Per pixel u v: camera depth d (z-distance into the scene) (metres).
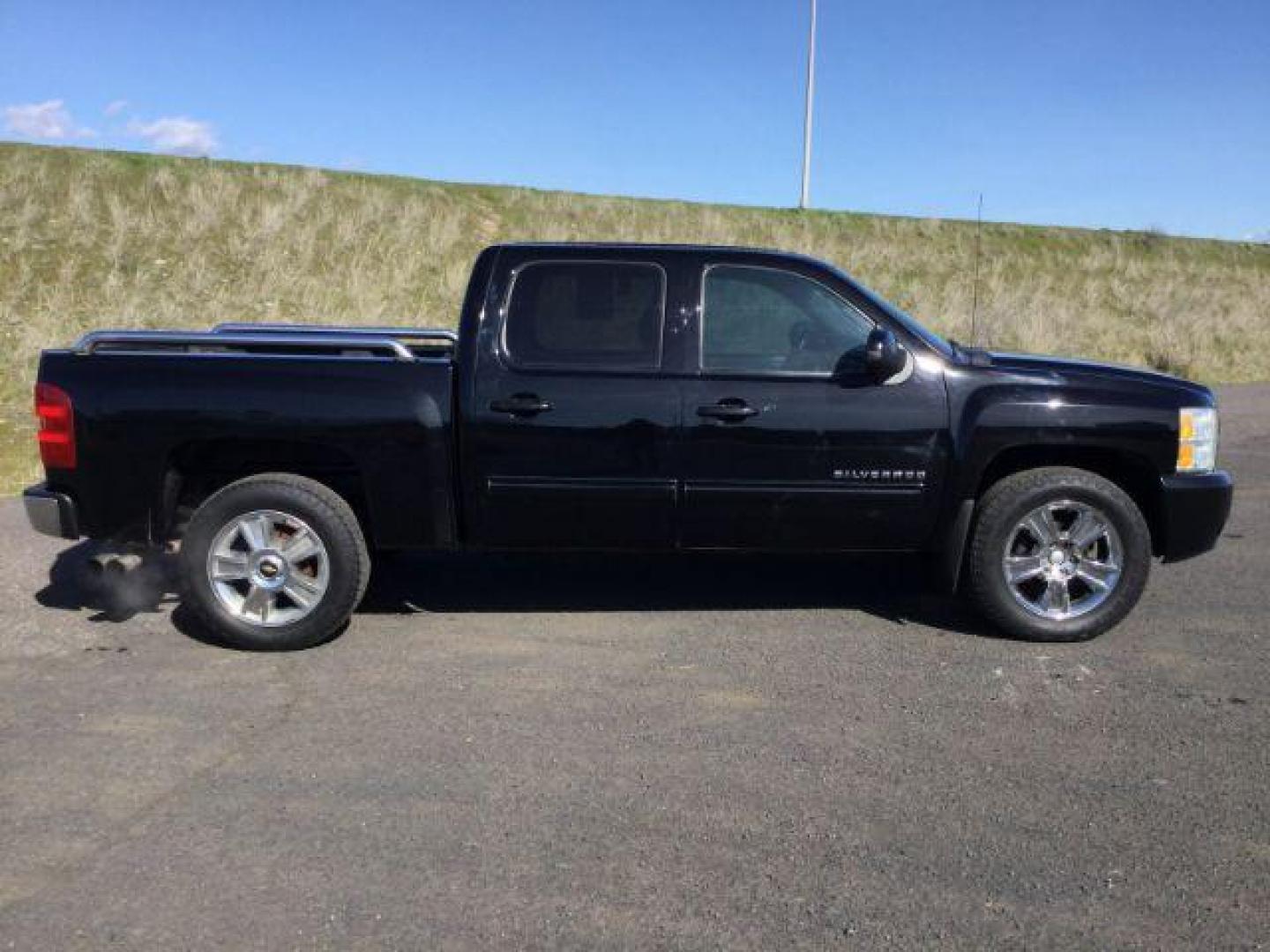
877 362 5.16
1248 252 35.22
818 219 29.50
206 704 4.65
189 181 21.20
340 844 3.52
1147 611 5.99
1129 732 4.39
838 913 3.14
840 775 4.00
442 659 5.21
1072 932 3.06
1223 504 5.55
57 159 21.14
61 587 6.25
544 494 5.32
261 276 17.73
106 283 16.25
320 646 5.40
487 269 5.38
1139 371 5.68
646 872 3.36
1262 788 3.91
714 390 5.29
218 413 5.21
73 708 4.60
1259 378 19.17
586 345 5.34
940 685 4.89
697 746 4.25
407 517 5.34
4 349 13.45
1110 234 33.78
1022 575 5.46
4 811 3.72
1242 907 3.18
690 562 6.97
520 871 3.36
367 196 22.86
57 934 3.04
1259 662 5.19
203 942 3.01
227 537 5.27
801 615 5.91
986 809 3.76
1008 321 20.83
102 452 5.23
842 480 5.35
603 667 5.11
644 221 25.39
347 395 5.24
